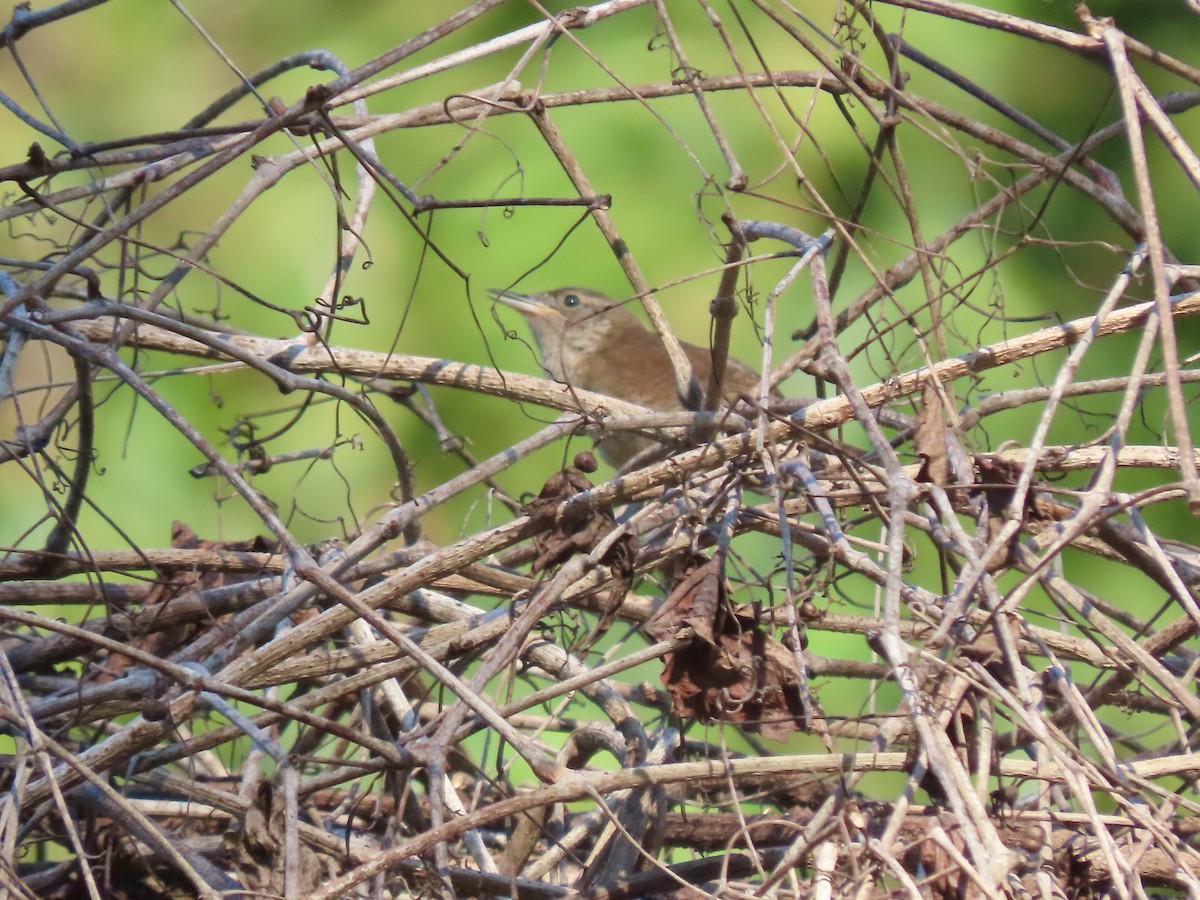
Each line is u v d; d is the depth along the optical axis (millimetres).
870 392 5383
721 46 12008
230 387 11734
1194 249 12594
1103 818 4355
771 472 4863
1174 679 4297
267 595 6219
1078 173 7289
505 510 11820
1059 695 5504
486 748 5902
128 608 6449
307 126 5988
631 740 5684
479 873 5039
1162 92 13062
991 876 3494
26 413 10281
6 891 4004
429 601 6176
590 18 5832
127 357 8852
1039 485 4859
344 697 6086
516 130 12258
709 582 4676
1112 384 5566
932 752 3629
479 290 12156
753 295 6094
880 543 5121
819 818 4191
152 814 5676
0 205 7129
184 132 5918
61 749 4148
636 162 11953
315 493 11586
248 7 13430
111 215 5914
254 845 4562
